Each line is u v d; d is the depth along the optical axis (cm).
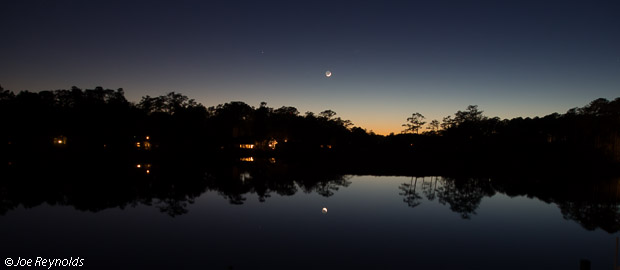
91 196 2711
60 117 6569
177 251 1482
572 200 2973
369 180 4153
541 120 8450
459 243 1675
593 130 6919
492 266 1384
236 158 7244
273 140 10388
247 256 1432
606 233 1888
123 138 7150
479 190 3512
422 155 8631
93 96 7338
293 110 11225
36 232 1734
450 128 9006
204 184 3462
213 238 1678
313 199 2764
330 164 6222
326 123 10825
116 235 1703
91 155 6378
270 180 3894
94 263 1332
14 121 5828
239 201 2630
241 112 10312
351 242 1655
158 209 2305
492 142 8625
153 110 8819
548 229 1966
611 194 3350
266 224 1966
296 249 1534
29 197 2642
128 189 3070
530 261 1448
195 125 8394
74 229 1795
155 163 5631
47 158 5544
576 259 1484
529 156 7669
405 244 1641
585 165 6369
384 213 2306
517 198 3044
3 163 4812
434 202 2752
